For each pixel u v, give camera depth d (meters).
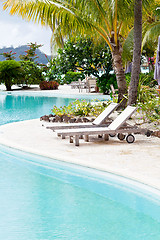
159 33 15.21
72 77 31.05
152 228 4.39
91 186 6.00
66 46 24.72
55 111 13.40
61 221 4.67
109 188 5.84
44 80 34.62
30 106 19.67
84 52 24.27
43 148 8.30
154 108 11.20
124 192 5.62
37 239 4.16
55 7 12.11
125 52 14.63
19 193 5.75
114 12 12.45
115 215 4.79
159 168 6.43
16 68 32.44
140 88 12.73
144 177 5.81
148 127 10.32
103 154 7.65
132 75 11.78
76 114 13.08
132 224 4.50
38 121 12.73
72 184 6.14
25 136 9.89
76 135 8.56
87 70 24.98
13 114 16.38
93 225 4.52
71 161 7.11
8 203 5.33
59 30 12.89
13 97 25.95
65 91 29.02
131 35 14.52
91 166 6.73
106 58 23.67
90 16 13.03
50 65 27.22
